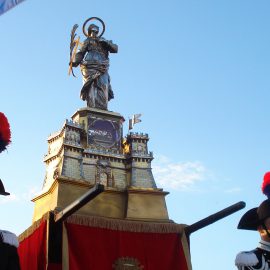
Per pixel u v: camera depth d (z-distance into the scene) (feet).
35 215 66.23
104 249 55.88
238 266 21.84
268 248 22.21
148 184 70.33
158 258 57.88
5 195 23.52
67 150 69.00
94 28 85.76
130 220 59.98
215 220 53.36
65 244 52.95
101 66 81.82
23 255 57.93
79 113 75.56
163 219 65.92
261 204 23.00
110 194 67.82
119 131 76.38
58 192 62.03
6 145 23.93
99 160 71.36
